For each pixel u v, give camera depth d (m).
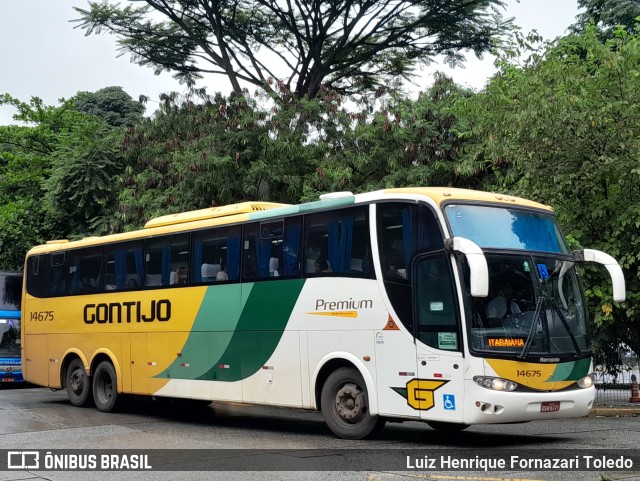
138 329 16.06
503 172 20.81
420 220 11.28
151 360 15.68
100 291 17.25
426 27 27.91
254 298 13.56
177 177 25.38
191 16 28.34
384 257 11.65
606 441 11.69
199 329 14.59
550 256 11.48
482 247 10.97
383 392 11.41
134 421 15.27
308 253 12.78
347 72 29.81
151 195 25.70
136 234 16.50
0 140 35.62
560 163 16.39
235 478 8.98
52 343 18.61
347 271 12.10
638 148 15.47
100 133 31.06
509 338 10.66
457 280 10.70
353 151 24.53
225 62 28.88
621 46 16.14
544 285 11.19
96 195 27.20
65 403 18.89
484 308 10.66
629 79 16.05
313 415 16.59
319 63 28.31
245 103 25.19
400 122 23.47
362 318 11.78
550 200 16.66
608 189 16.66
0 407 17.86
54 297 18.69
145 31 28.64
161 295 15.57
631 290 16.47
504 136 17.31
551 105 15.73
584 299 11.66
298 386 12.66
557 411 10.77
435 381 10.78
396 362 11.27
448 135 22.77
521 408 10.47
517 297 10.93
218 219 14.60
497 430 13.46
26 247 31.69
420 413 10.92
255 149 24.88
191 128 26.69
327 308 12.30
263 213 13.72
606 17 33.34
